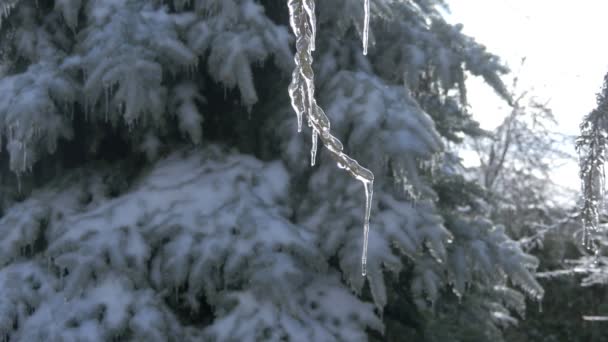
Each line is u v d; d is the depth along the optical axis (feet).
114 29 13.91
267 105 16.67
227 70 13.83
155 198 14.79
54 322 13.29
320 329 13.43
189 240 13.74
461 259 15.60
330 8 14.97
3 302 13.91
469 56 16.33
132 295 13.34
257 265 13.12
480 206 19.29
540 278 34.32
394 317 16.67
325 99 14.88
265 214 14.23
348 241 13.92
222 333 13.11
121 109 14.34
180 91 15.11
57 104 14.62
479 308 18.58
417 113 14.44
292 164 15.10
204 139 17.03
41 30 15.89
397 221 14.16
